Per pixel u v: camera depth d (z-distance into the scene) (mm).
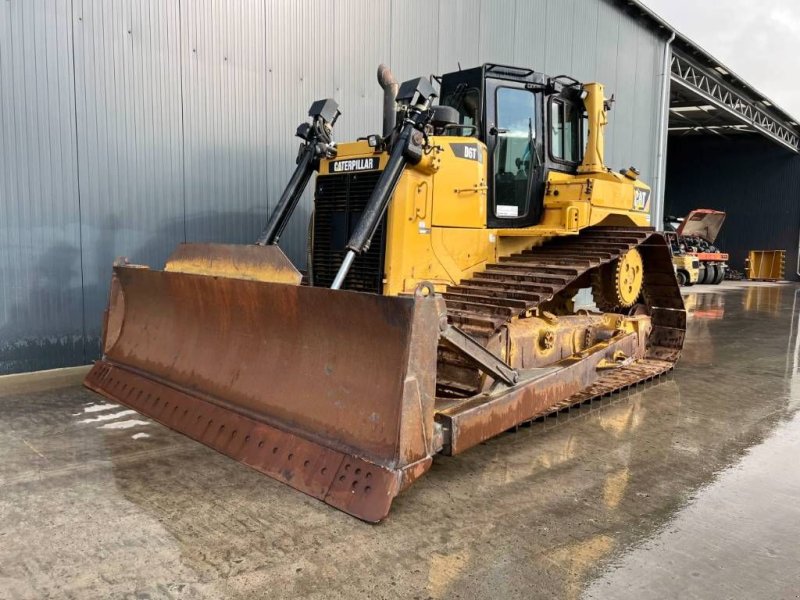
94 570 2455
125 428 4133
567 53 11656
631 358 5805
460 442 3369
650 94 14641
